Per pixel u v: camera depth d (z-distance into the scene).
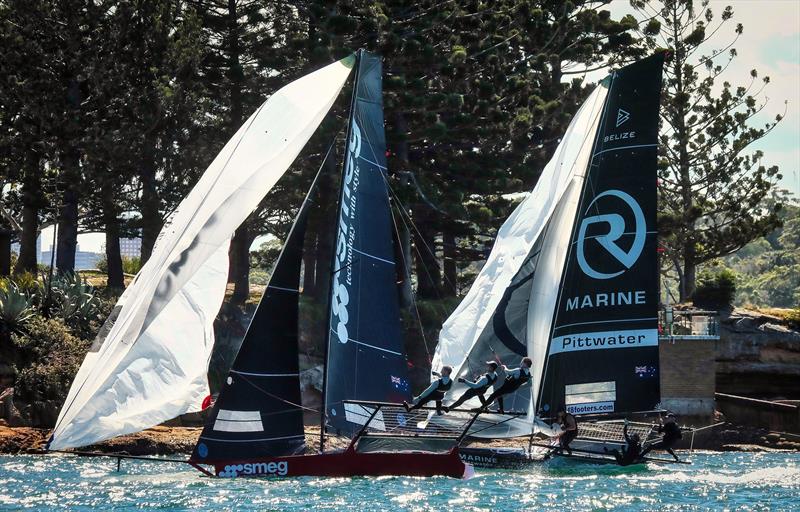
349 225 54.22
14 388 75.25
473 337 66.00
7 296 81.88
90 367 51.12
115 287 102.81
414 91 101.56
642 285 63.47
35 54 94.69
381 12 99.81
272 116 56.28
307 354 96.88
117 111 96.88
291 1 104.88
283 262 52.47
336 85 56.78
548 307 65.38
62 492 47.91
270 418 52.25
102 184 95.56
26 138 95.25
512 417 60.31
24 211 103.50
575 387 64.25
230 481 51.09
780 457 75.31
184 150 98.81
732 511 45.25
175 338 52.03
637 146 63.88
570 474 58.00
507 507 45.09
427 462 53.50
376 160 55.88
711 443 89.69
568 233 65.88
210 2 110.75
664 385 90.81
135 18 97.44
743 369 102.00
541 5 125.06
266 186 54.94
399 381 55.44
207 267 53.31
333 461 52.41
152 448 66.38
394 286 55.88
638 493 50.16
